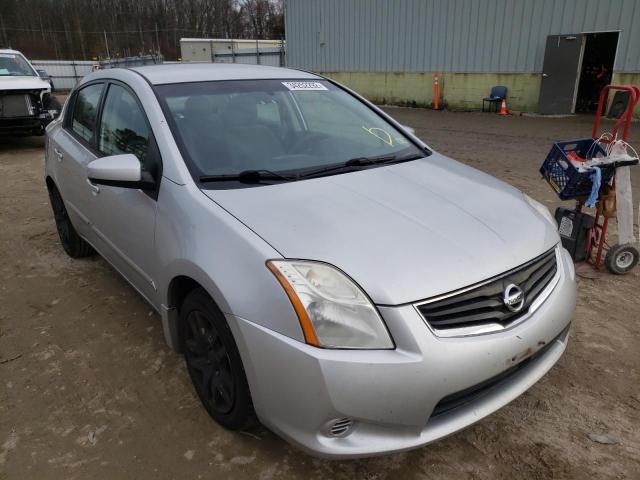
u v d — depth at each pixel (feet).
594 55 46.11
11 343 10.61
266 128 9.72
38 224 18.02
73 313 11.75
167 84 9.82
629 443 7.80
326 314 6.17
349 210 7.52
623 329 10.82
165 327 8.82
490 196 8.65
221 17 184.03
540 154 29.40
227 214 7.37
